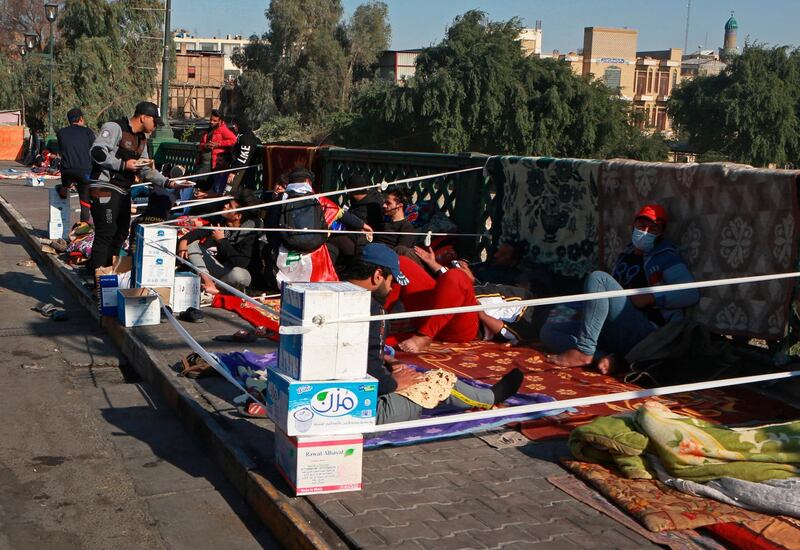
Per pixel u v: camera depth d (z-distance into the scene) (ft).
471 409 15.64
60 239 38.78
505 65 183.93
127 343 22.03
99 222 27.81
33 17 229.04
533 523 11.50
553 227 24.31
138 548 12.09
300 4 242.37
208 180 42.01
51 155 101.19
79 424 17.17
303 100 242.17
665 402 16.67
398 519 11.51
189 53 304.50
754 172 17.98
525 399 16.57
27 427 16.90
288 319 12.44
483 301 21.77
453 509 11.89
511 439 14.70
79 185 38.24
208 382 18.24
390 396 14.55
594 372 18.94
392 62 270.87
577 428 13.53
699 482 12.35
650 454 13.15
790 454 12.42
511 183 25.75
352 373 12.21
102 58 149.18
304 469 12.23
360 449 12.41
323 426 12.16
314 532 11.28
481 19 191.93
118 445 16.06
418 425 12.78
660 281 19.33
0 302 28.81
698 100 216.13
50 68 115.44
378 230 28.02
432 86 182.80
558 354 19.94
